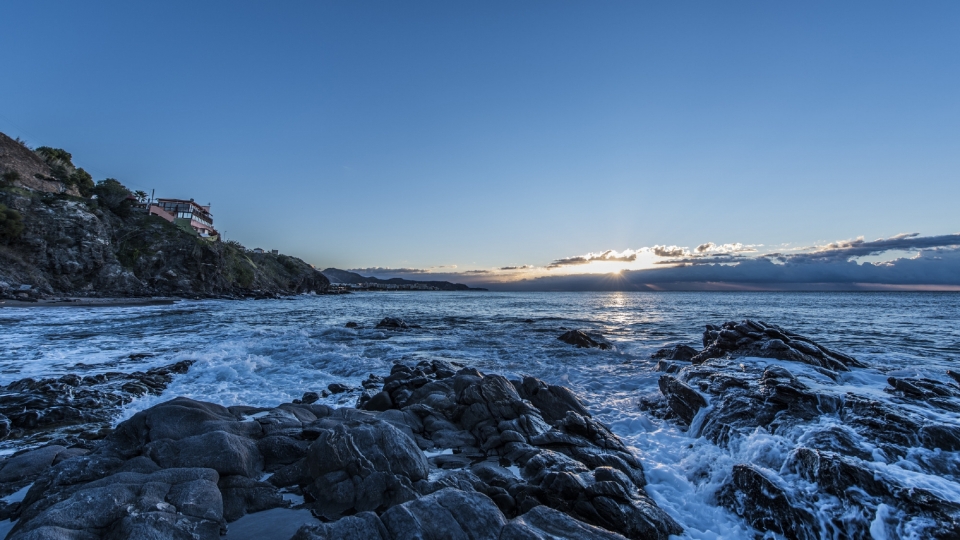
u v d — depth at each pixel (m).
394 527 5.52
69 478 6.78
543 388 12.77
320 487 7.18
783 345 15.62
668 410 12.42
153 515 5.50
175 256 84.69
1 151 77.44
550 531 5.79
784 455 8.11
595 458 8.72
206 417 8.95
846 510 6.55
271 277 135.75
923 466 7.55
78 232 66.81
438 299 112.88
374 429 8.13
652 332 32.16
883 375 13.58
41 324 33.38
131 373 16.88
